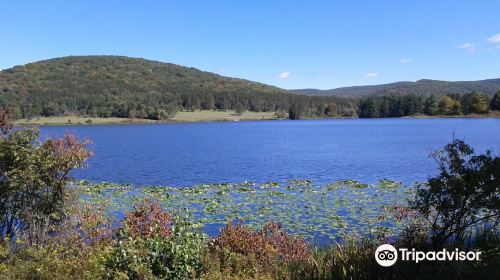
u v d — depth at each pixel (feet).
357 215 64.59
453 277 24.09
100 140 289.33
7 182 37.40
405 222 49.90
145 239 28.68
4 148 37.76
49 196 39.04
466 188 25.70
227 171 135.23
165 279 26.00
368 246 29.66
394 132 331.77
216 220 63.31
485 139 230.27
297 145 236.63
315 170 133.39
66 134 41.11
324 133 349.20
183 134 361.92
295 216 64.80
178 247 27.20
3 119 39.55
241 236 32.04
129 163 159.53
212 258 28.78
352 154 181.78
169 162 162.50
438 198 26.89
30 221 35.19
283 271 28.25
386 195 82.07
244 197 82.89
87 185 99.60
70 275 25.08
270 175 124.67
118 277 24.70
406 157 164.86
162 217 31.68
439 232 28.50
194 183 111.55
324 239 51.67
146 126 516.32
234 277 26.43
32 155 38.06
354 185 94.99
